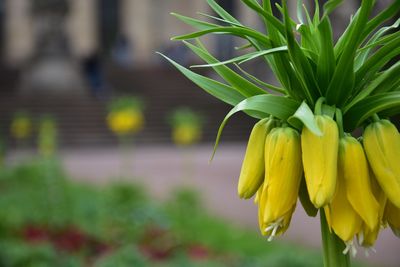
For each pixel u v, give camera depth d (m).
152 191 12.52
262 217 1.28
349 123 1.29
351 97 1.31
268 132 1.31
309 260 5.57
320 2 4.15
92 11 38.72
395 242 7.98
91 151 21.78
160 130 23.72
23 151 21.58
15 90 27.11
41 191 8.77
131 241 7.58
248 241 8.20
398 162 1.24
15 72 29.48
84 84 28.34
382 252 7.48
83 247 7.02
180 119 13.54
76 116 24.23
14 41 37.22
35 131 22.80
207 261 6.49
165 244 7.58
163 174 15.17
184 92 27.05
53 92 26.47
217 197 12.11
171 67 30.22
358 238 1.24
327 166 1.19
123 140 22.94
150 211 7.96
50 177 8.67
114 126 12.37
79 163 17.97
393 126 1.26
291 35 1.25
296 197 1.26
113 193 8.10
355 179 1.22
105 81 28.12
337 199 1.24
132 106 12.24
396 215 1.30
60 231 7.62
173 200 9.92
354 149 1.23
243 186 1.31
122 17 39.31
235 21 1.45
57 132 23.09
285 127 1.28
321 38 1.26
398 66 1.26
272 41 1.33
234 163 17.59
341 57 1.24
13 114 24.39
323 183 1.18
